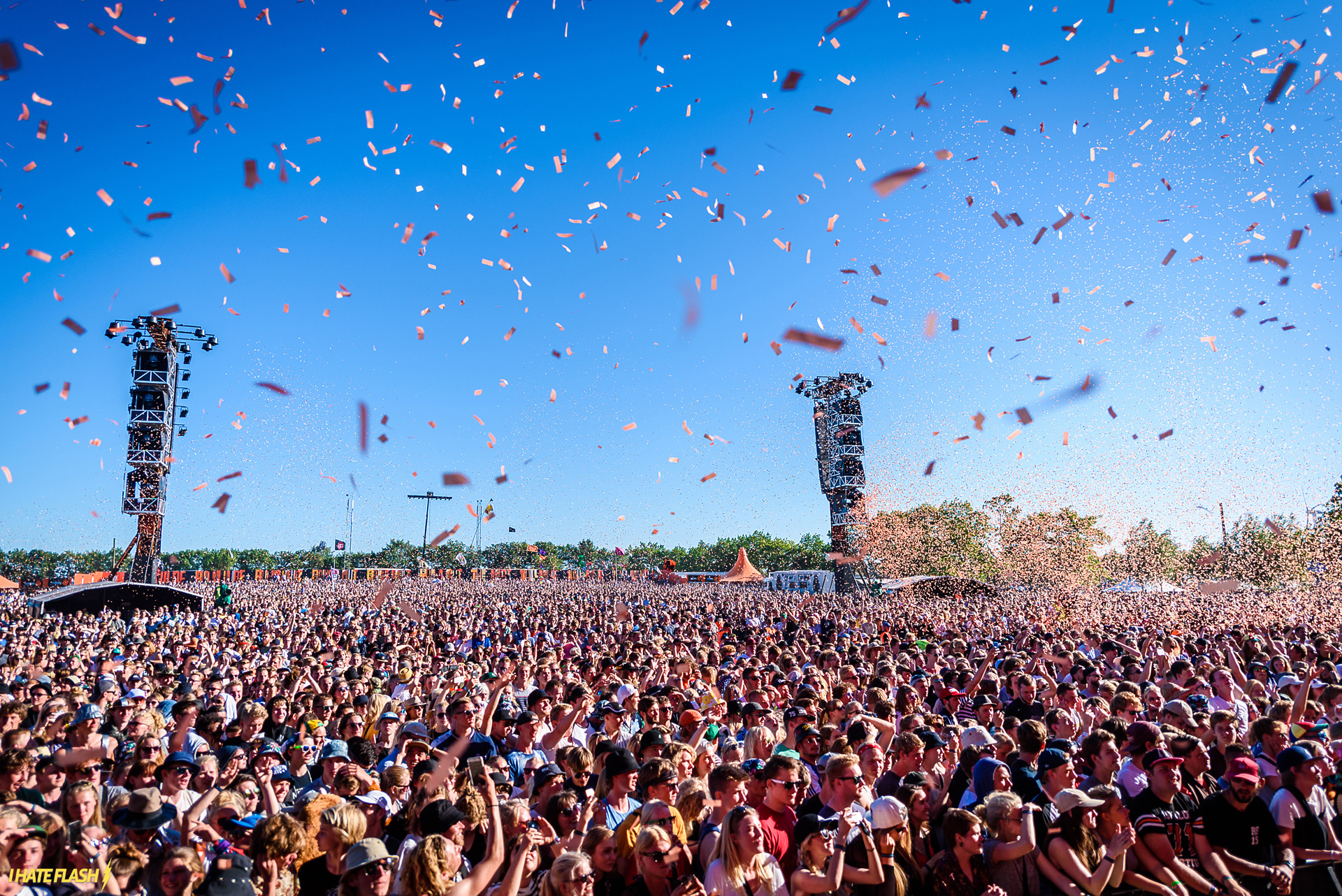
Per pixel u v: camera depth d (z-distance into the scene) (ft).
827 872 13.05
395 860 12.77
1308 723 23.02
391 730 25.80
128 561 134.21
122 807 13.93
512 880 12.53
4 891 11.53
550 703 24.66
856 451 184.55
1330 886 14.79
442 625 76.84
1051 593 103.76
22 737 18.84
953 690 29.63
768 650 42.39
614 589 188.96
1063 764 15.34
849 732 20.13
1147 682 31.04
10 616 84.99
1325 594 84.89
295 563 466.70
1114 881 13.08
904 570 135.95
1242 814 14.85
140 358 133.90
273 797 18.06
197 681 37.55
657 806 14.57
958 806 16.96
